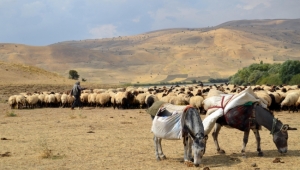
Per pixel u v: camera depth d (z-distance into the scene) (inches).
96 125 908.6
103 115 1165.1
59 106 1605.6
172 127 506.0
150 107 553.6
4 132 807.7
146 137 721.6
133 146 633.0
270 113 546.9
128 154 571.8
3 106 1672.0
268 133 737.6
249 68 4015.8
